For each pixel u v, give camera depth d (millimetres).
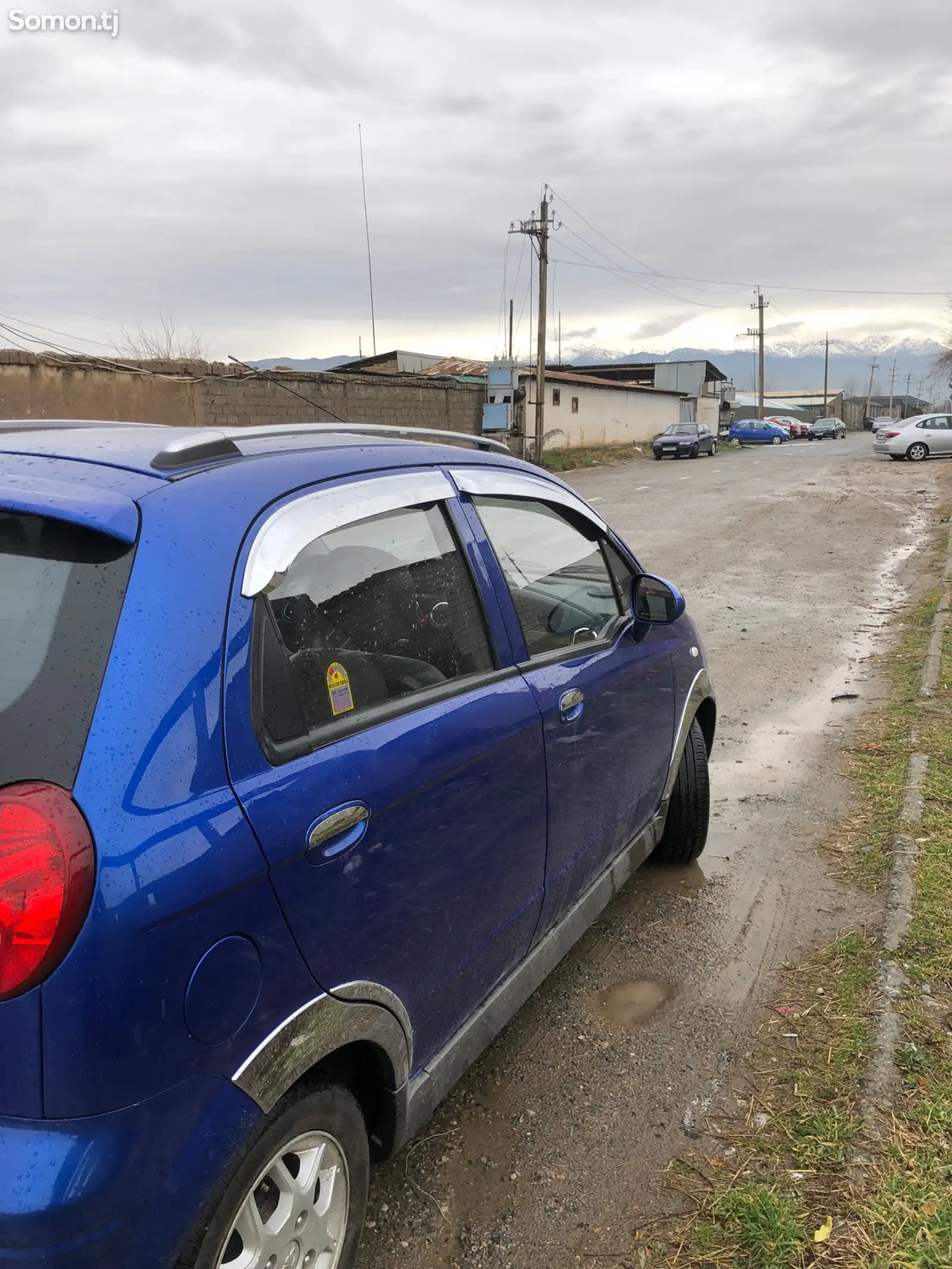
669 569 11492
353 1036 1789
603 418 37656
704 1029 2959
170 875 1391
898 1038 2736
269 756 1642
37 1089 1298
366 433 2406
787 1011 3004
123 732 1424
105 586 1532
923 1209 2164
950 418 29484
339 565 1959
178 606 1553
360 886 1794
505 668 2432
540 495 2867
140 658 1480
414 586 2172
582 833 2809
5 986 1286
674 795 3826
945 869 3686
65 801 1354
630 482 24922
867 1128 2416
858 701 6258
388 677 2025
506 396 26922
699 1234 2176
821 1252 2084
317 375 20984
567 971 3305
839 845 4156
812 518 16328
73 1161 1291
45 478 1692
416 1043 2078
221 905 1468
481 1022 2355
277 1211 1648
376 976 1863
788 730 5762
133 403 16906
